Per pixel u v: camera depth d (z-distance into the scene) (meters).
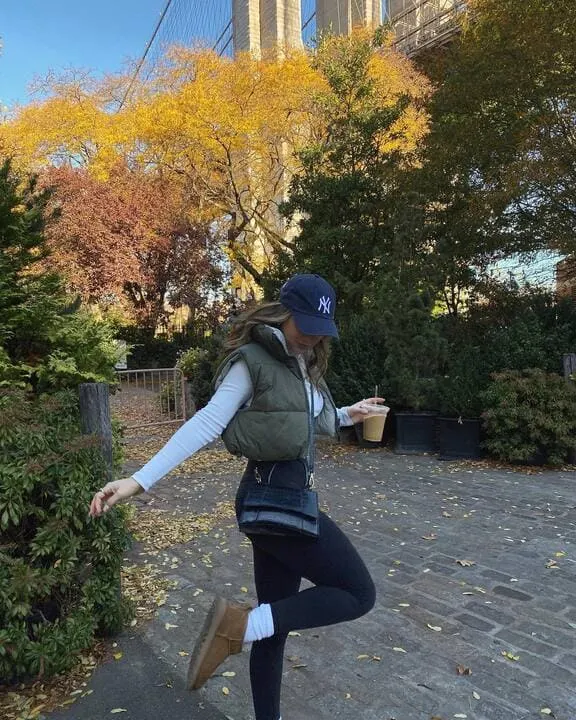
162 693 2.49
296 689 2.52
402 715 2.33
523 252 10.42
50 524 2.54
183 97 16.30
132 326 22.38
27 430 2.61
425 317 8.34
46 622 2.61
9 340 3.69
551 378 7.14
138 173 19.56
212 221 21.11
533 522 4.88
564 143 8.22
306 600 1.72
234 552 4.28
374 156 11.16
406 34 21.72
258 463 1.79
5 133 18.86
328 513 5.23
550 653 2.80
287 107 16.20
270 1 28.89
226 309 21.86
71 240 16.94
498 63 8.23
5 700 2.44
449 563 3.98
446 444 7.73
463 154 9.27
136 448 8.77
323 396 2.04
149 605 3.37
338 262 10.84
